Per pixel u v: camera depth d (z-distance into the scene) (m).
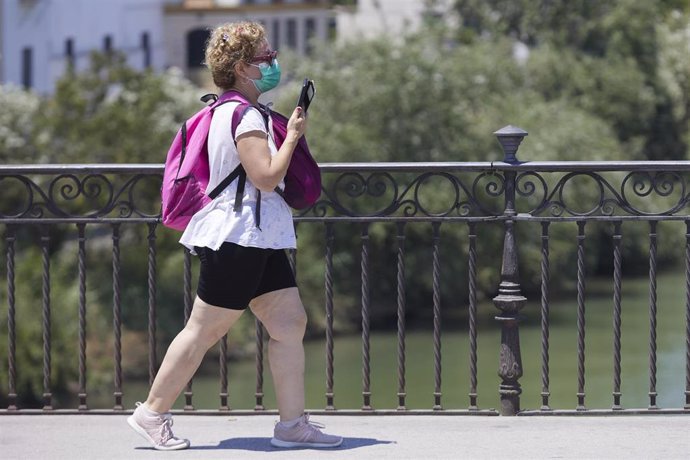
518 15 133.38
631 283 102.12
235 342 71.94
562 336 80.50
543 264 16.83
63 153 83.88
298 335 14.58
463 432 15.77
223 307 14.09
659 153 128.88
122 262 75.00
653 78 127.62
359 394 66.38
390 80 94.38
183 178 13.94
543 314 16.89
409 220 16.77
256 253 13.85
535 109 103.62
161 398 14.70
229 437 15.55
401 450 14.81
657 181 16.58
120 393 17.25
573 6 128.50
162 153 83.94
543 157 97.88
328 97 94.50
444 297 89.38
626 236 104.00
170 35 124.81
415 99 94.38
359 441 15.28
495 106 102.69
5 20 101.00
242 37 13.99
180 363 14.48
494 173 16.67
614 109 120.00
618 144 113.38
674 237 105.44
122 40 115.44
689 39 136.00
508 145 16.50
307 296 83.38
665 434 15.62
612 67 121.75
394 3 140.88
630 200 101.00
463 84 99.56
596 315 88.06
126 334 73.50
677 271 107.81
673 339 77.75
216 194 13.86
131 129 83.31
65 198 16.78
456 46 112.88
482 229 90.75
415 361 74.50
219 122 13.82
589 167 16.39
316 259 85.50
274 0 136.38
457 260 89.50
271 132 13.96
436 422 16.41
